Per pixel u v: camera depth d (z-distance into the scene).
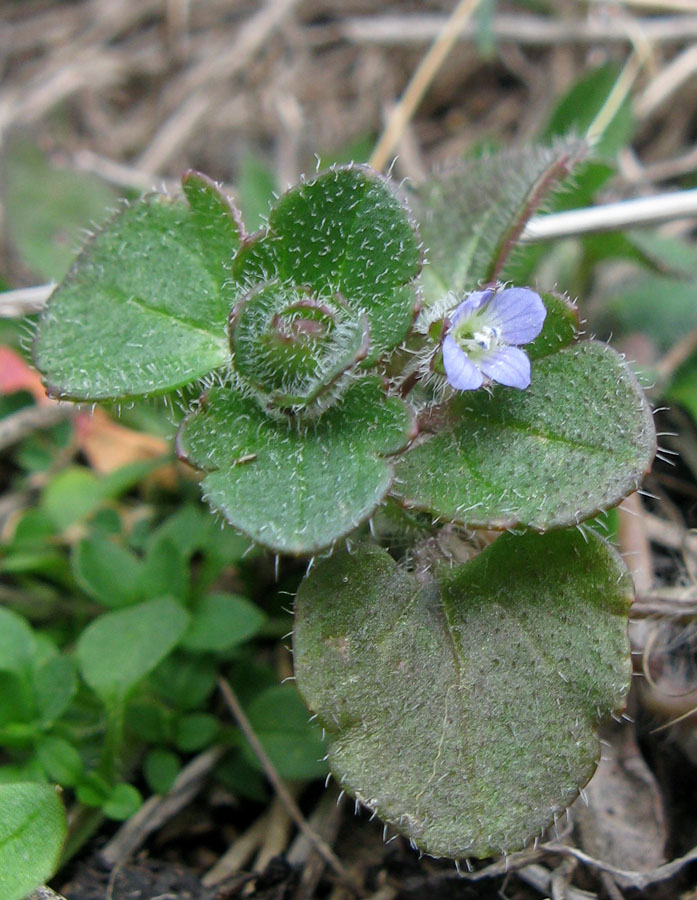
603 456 0.05
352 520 0.05
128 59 0.11
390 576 0.05
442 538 0.06
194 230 0.06
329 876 0.06
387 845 0.06
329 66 0.11
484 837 0.05
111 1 0.12
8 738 0.06
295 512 0.05
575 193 0.08
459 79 0.11
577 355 0.05
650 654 0.06
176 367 0.06
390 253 0.05
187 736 0.06
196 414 0.05
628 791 0.06
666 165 0.09
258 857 0.06
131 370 0.06
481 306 0.05
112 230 0.06
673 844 0.06
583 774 0.05
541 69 0.11
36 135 0.09
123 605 0.07
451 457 0.05
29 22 0.12
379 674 0.05
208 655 0.07
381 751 0.05
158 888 0.06
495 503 0.05
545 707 0.05
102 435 0.08
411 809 0.05
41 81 0.11
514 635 0.05
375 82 0.11
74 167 0.09
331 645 0.05
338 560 0.05
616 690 0.05
